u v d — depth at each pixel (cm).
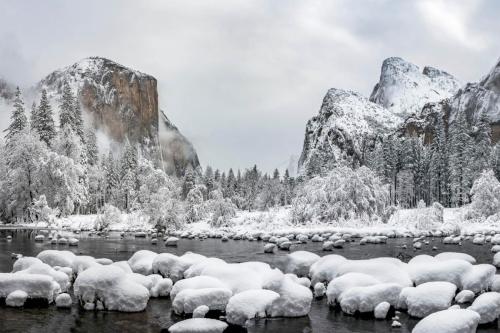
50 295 1305
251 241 3347
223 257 2328
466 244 3016
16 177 5462
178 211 4369
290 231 3984
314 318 1190
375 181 4666
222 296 1193
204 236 3716
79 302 1300
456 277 1409
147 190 4484
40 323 1130
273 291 1205
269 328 1108
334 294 1290
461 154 7662
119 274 1276
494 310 1119
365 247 2811
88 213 7375
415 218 4372
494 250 2512
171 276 1569
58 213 5312
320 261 1593
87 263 1634
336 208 4400
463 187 7350
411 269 1480
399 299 1237
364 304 1207
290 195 10775
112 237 3656
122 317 1184
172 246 2914
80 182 6091
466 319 940
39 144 5694
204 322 1062
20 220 5547
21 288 1295
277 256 2362
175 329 1041
